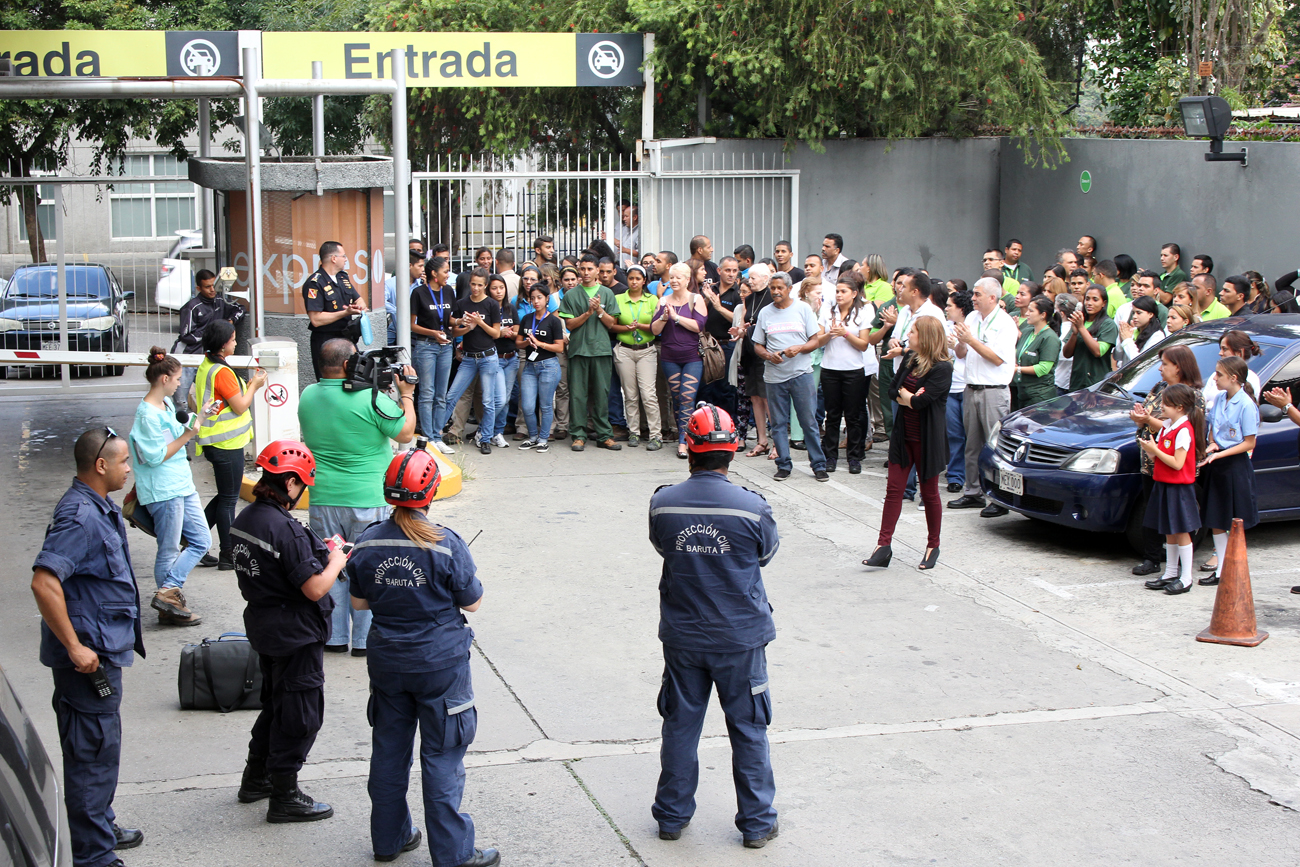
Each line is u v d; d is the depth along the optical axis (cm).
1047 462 872
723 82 1598
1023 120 1590
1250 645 686
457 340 1149
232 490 795
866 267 1258
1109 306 1242
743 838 470
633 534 911
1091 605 764
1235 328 945
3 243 1791
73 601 444
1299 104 1716
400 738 447
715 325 1182
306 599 478
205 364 781
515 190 1563
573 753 550
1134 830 482
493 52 1414
